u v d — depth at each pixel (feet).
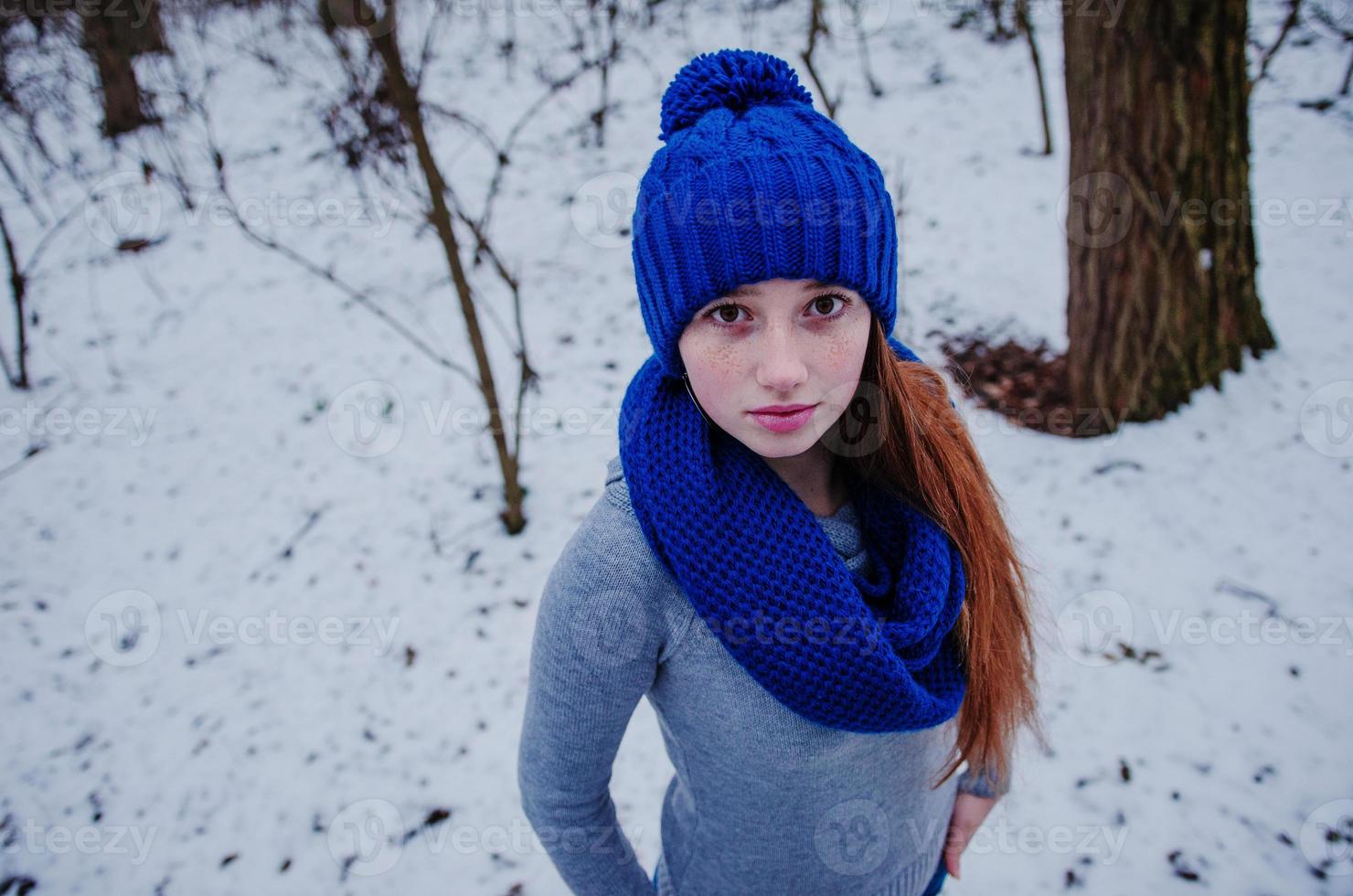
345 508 9.77
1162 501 8.32
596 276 12.89
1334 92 14.47
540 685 2.58
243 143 17.31
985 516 3.01
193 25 18.30
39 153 15.29
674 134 2.48
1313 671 6.73
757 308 2.23
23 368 12.16
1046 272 11.59
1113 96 7.98
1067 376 9.43
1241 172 8.38
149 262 14.79
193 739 7.53
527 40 20.62
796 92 2.58
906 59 18.01
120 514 10.14
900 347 3.25
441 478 9.96
